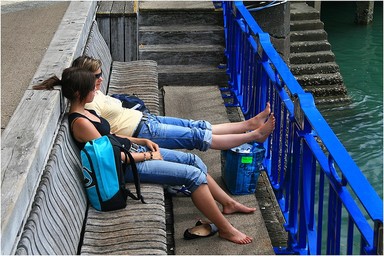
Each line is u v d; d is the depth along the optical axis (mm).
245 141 5105
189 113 6844
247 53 6262
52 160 3779
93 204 4180
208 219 4793
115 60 7277
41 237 3254
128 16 7141
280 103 5035
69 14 6254
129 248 3830
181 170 4477
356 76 12211
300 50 11367
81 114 4309
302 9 11766
